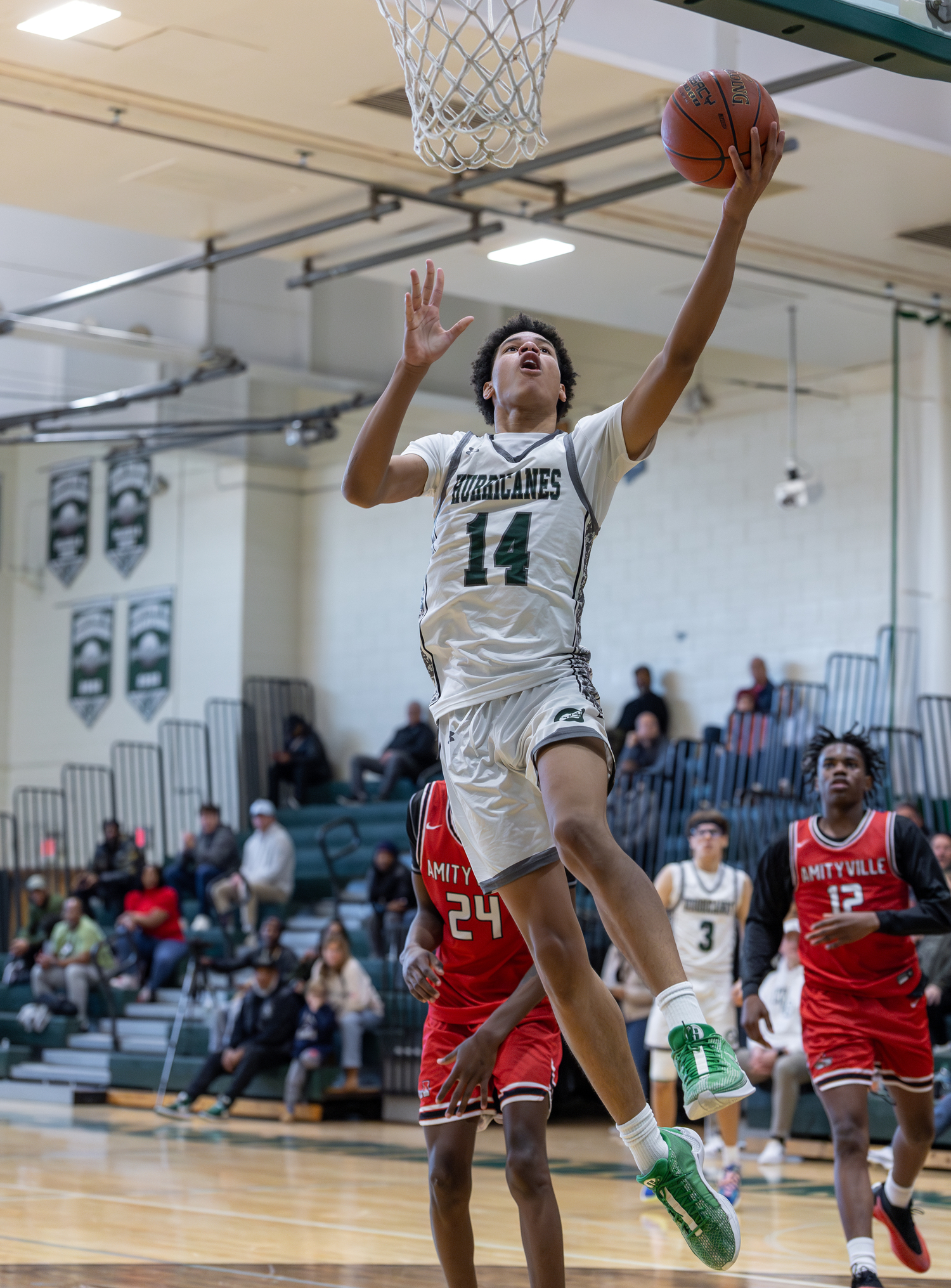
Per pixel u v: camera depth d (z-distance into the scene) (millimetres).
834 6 4406
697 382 15969
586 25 8328
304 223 10945
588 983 3125
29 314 12719
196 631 19469
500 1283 5434
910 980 5234
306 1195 7922
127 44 8406
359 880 16469
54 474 21516
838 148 9609
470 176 10109
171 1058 13242
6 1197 7668
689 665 15852
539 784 3070
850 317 12859
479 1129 4094
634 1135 3002
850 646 14641
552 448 3340
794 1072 9727
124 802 20047
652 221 10742
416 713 17375
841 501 14883
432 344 3281
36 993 15047
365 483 3273
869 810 5445
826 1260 6195
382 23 8141
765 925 5562
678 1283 5543
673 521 16156
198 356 13789
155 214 10875
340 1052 12438
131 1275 5539
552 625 3229
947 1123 9336
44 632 21406
